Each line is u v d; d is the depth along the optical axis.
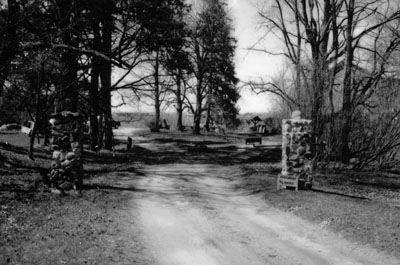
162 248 9.54
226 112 54.97
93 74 27.20
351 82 24.28
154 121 57.25
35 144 29.77
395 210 13.12
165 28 25.56
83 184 16.12
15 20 18.30
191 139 47.06
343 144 23.38
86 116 28.50
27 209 11.70
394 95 23.38
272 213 13.20
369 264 8.77
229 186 18.39
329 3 26.20
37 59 18.27
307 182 16.64
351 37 24.70
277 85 24.38
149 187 17.08
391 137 23.62
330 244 10.09
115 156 28.64
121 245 9.45
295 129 16.64
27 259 8.01
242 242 10.18
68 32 20.86
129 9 23.92
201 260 8.86
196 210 13.35
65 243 9.09
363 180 20.77
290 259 9.04
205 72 53.00
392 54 24.08
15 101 24.88
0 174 15.89
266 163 26.38
